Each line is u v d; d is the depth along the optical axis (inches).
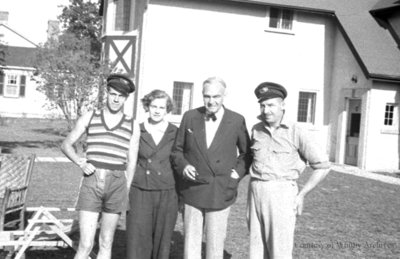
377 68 661.3
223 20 700.0
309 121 757.9
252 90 716.7
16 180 272.7
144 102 202.4
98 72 665.0
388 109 693.3
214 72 698.2
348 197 453.4
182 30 682.2
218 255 191.9
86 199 179.6
